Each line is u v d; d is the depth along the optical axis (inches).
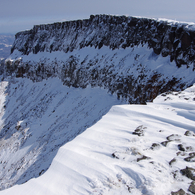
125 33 1409.9
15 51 2979.8
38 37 2573.8
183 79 775.1
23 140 1414.9
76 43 1968.5
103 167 150.9
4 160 1328.7
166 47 973.2
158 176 136.7
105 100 1267.2
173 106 281.7
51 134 1274.6
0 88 2664.9
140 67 1082.7
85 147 183.6
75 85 1716.3
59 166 159.8
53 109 1611.7
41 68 2262.6
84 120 1210.6
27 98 2150.6
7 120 1983.3
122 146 178.1
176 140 186.1
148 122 228.7
